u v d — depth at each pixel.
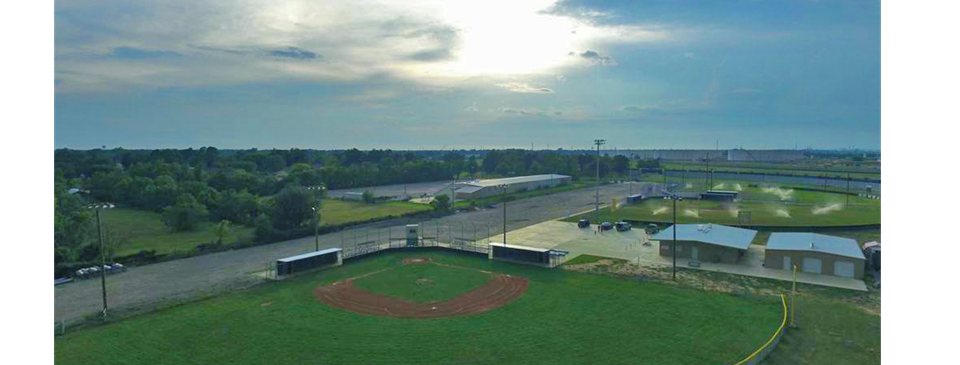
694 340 39.53
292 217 85.50
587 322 43.66
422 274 60.16
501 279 57.69
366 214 107.94
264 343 39.59
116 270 60.66
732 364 35.44
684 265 63.31
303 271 61.00
